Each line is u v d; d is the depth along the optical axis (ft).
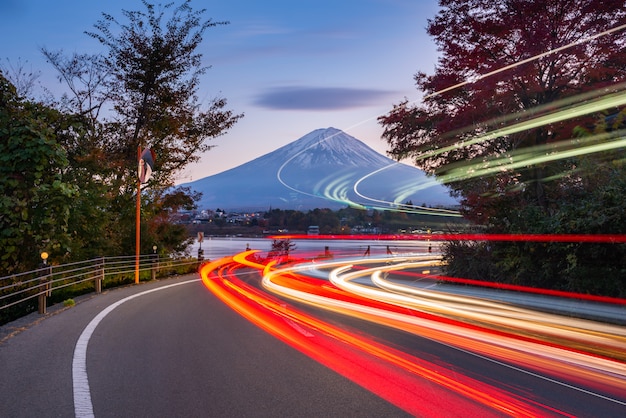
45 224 46.44
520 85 63.31
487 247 59.88
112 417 17.60
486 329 35.55
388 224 412.98
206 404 19.07
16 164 43.47
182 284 73.46
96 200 70.03
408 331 34.81
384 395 20.45
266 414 18.11
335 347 29.30
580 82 63.98
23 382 21.56
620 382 23.41
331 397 20.10
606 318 36.70
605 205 42.70
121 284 73.92
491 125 66.80
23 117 47.06
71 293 55.93
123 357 26.30
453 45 63.87
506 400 20.31
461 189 70.44
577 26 59.26
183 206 108.99
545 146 62.80
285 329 34.96
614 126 57.16
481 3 62.75
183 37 104.01
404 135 77.25
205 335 32.63
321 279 81.41
